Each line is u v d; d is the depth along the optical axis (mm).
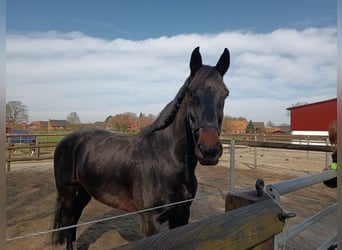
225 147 14297
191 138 1845
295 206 4555
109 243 3193
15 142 12469
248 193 1150
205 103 1714
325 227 3600
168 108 1996
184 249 706
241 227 894
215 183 6492
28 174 7477
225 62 2035
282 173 7887
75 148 2643
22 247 3031
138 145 2086
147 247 648
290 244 3074
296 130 26062
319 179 1554
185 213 2018
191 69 1962
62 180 2695
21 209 4414
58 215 2721
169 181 1872
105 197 2242
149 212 1898
